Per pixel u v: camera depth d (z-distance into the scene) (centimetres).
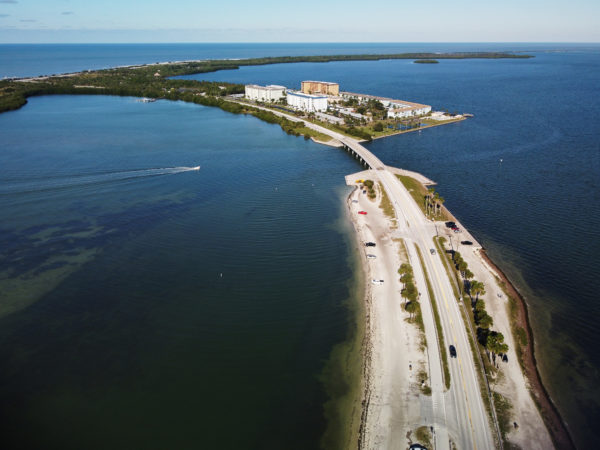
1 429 9212
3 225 18275
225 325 12469
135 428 9288
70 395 10075
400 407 9619
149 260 15862
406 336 11762
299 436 9131
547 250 16400
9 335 11975
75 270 15138
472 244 16825
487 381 10212
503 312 12744
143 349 11531
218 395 10131
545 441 8806
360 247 16838
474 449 8619
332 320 12669
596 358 11038
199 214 19850
